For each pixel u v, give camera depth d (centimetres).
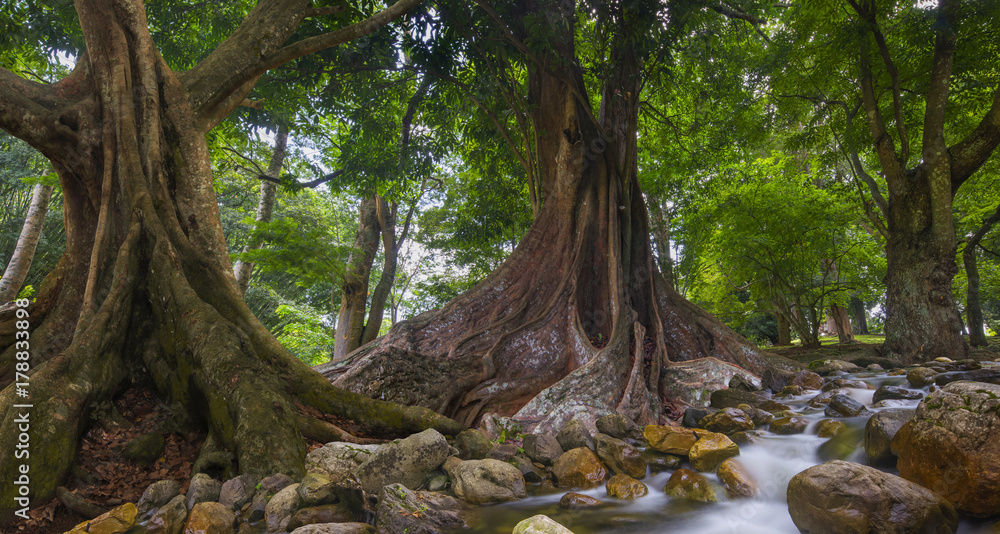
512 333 804
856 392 644
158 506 349
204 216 607
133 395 494
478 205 1530
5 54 1066
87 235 578
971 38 971
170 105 623
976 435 299
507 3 886
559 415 600
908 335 920
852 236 1603
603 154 978
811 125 1305
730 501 381
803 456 443
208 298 553
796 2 1197
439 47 994
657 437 487
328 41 684
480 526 341
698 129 1450
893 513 275
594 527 339
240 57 669
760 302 1720
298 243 1288
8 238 1781
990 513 287
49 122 545
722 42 1316
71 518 343
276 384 458
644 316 933
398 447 412
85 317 486
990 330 2391
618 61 927
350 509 343
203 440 459
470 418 676
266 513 334
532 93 1082
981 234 1148
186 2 1166
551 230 957
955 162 904
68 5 914
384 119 1340
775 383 773
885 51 971
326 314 2603
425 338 816
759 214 1362
